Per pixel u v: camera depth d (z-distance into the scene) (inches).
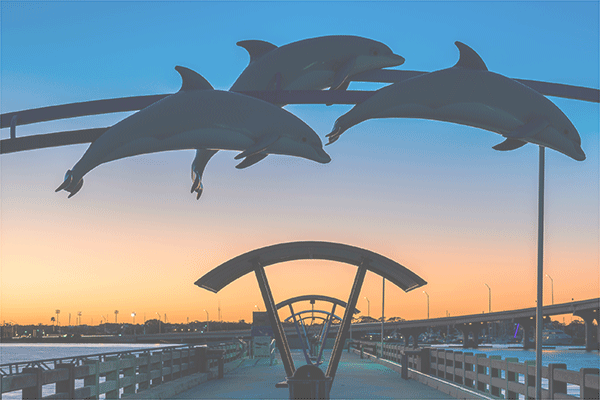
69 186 333.4
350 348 2149.4
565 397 412.8
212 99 333.4
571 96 389.7
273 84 363.6
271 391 711.7
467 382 658.2
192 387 758.5
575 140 349.7
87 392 466.3
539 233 488.1
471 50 349.4
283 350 711.7
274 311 705.6
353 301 679.7
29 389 385.7
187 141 331.0
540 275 480.7
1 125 367.2
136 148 333.1
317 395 479.5
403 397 651.5
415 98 336.5
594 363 4456.2
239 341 1330.0
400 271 667.4
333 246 681.6
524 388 483.5
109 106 359.9
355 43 364.8
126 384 559.2
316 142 338.6
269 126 331.6
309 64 363.9
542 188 493.4
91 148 337.4
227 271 730.8
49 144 360.5
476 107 338.6
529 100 344.5
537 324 470.6
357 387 756.6
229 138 330.6
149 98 360.2
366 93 349.1
